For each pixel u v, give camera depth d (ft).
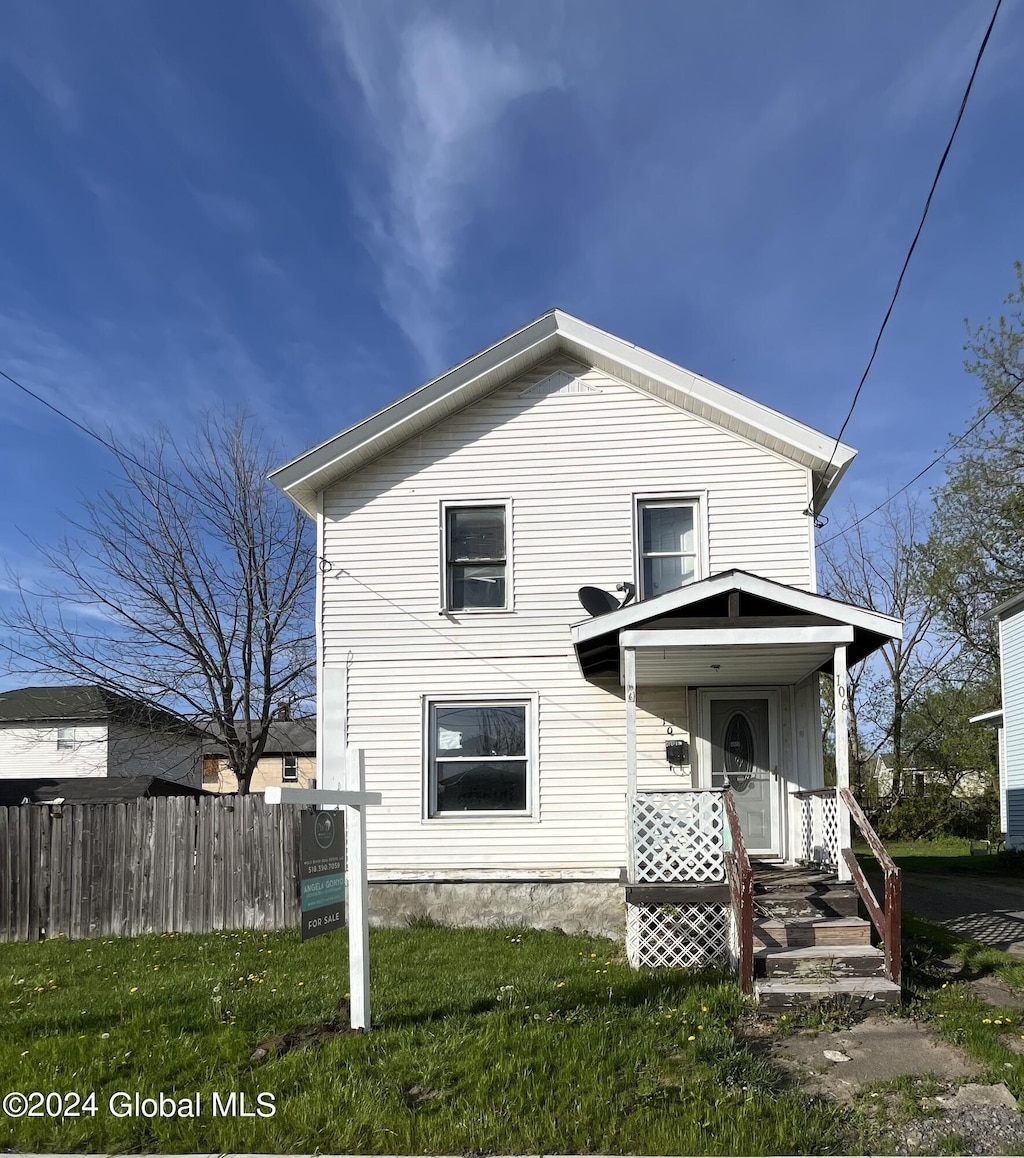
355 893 20.90
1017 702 71.41
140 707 72.43
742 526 36.04
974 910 37.17
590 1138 15.25
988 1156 14.75
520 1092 16.74
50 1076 18.28
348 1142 15.35
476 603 37.01
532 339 36.58
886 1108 16.51
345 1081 17.40
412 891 34.96
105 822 37.60
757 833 35.24
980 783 104.27
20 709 95.35
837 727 28.14
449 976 25.35
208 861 36.94
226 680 70.33
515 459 37.29
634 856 28.07
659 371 35.91
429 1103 16.61
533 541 36.76
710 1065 17.90
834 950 23.99
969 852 82.12
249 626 70.74
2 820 37.73
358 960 20.65
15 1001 25.31
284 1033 20.43
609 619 28.78
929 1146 15.06
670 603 28.55
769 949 24.18
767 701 35.96
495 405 37.65
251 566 71.10
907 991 23.00
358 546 37.24
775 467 36.29
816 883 27.63
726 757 35.70
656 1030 19.86
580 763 35.53
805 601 28.14
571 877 34.55
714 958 27.14
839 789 27.86
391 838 35.40
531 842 35.06
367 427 36.42
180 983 26.05
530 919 34.40
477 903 34.73
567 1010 21.53
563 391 37.50
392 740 36.09
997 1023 20.58
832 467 35.58
